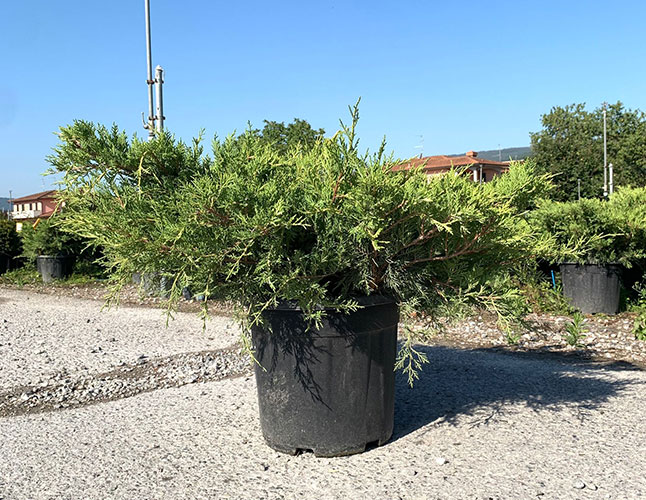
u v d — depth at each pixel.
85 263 15.08
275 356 3.16
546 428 3.48
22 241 15.09
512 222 3.12
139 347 6.61
